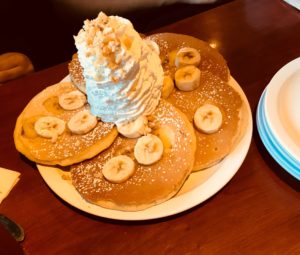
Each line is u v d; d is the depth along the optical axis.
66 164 0.32
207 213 0.30
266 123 0.31
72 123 0.34
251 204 0.30
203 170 0.31
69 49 0.67
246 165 0.32
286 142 0.29
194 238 0.28
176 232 0.29
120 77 0.30
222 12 0.46
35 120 0.35
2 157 0.36
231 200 0.30
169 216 0.30
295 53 0.40
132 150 0.32
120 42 0.29
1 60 0.53
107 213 0.29
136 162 0.31
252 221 0.29
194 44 0.39
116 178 0.30
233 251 0.27
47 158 0.32
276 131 0.30
